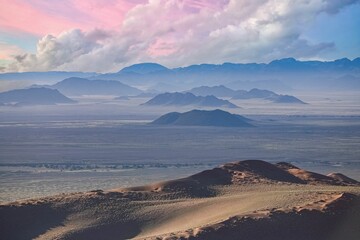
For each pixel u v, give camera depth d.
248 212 74.69
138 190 97.75
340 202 76.81
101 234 78.38
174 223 80.50
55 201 87.69
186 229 72.38
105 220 81.94
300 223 71.50
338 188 98.88
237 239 68.12
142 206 87.31
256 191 96.69
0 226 79.38
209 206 85.12
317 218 72.62
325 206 75.50
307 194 85.06
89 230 78.81
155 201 90.94
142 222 81.88
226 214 77.88
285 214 73.19
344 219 72.94
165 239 67.75
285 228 70.44
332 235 69.81
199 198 94.25
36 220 81.69
